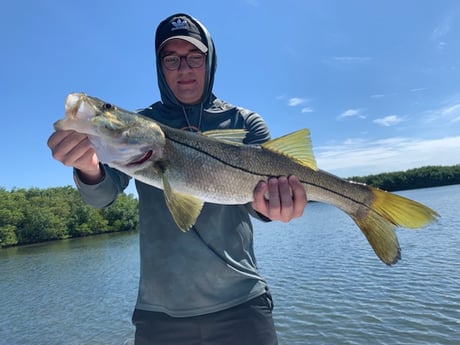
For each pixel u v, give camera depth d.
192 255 0.91
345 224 12.94
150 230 0.96
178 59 1.08
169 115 1.12
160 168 0.91
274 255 7.91
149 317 0.92
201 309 0.90
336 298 4.62
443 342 3.24
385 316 3.90
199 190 0.93
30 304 6.18
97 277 8.02
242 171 0.95
